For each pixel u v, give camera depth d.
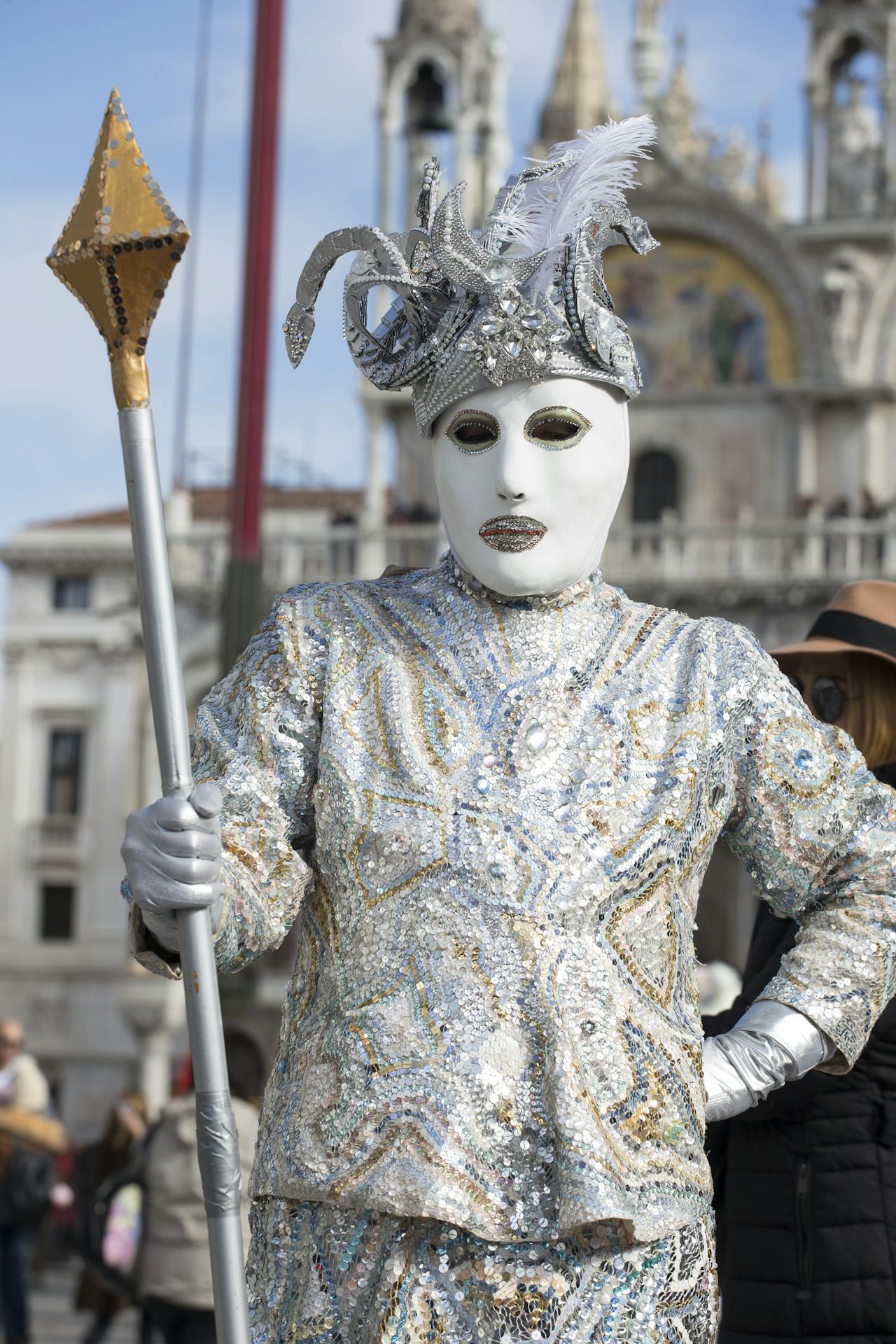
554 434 3.73
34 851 55.78
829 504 47.84
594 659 3.73
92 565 56.22
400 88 49.94
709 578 46.50
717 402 48.50
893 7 48.28
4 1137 16.86
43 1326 22.72
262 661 3.74
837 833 3.84
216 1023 3.29
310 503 59.41
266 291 23.48
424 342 3.84
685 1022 3.57
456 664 3.69
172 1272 10.40
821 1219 5.27
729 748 3.76
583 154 3.81
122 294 3.46
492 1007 3.40
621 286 49.00
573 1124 3.31
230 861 3.50
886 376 47.94
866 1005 3.83
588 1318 3.31
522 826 3.51
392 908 3.49
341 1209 3.39
